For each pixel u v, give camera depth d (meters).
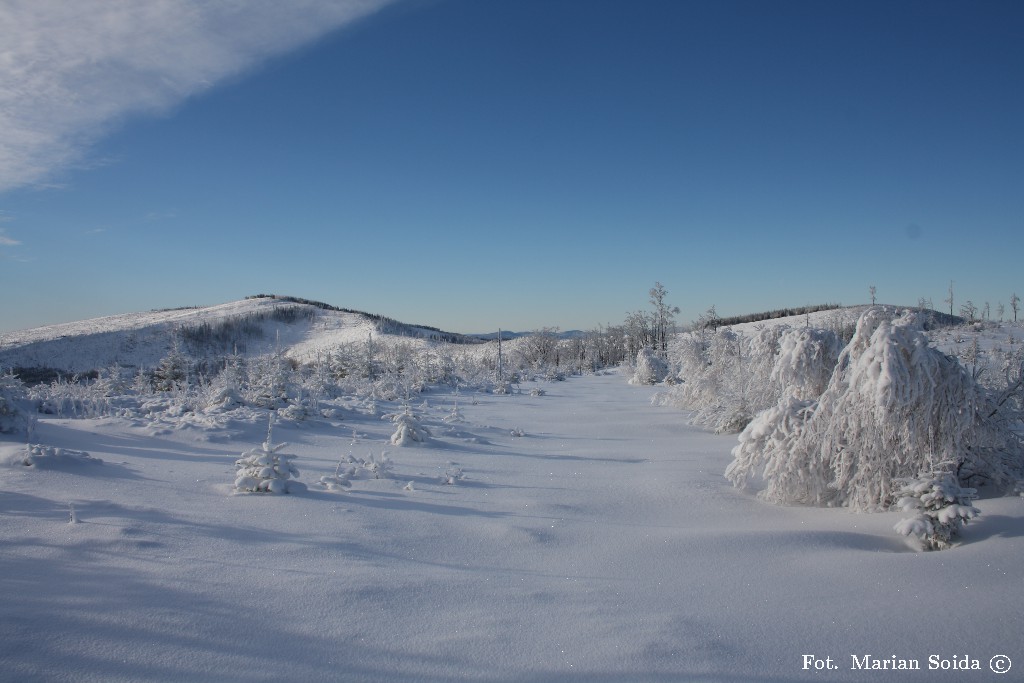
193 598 3.50
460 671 2.88
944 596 3.73
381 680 2.77
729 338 17.36
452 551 4.74
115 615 3.21
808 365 9.61
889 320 6.22
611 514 6.07
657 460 9.55
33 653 2.78
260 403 13.88
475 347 62.94
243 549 4.38
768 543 4.85
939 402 5.87
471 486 7.21
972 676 2.88
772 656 3.07
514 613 3.57
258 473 6.25
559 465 9.03
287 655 2.96
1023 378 6.19
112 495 5.62
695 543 4.89
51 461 6.53
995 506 5.29
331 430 11.94
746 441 6.76
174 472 7.08
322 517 5.38
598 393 26.77
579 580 4.16
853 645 3.19
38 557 3.91
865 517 5.67
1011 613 3.46
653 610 3.64
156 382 24.25
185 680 2.67
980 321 42.66
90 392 16.30
